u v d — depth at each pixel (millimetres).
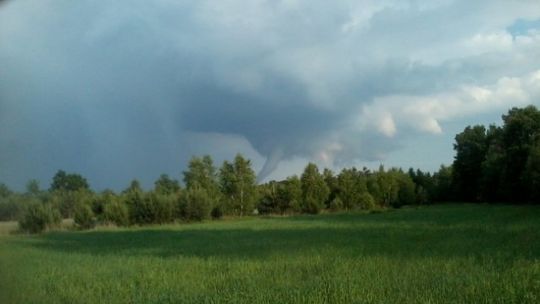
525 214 47188
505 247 21781
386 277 14867
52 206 56719
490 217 46156
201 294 13711
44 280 17031
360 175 91250
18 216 52938
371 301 12039
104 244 34250
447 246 23297
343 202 86375
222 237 36531
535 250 20266
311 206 80875
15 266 20750
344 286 13320
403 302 11820
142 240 37094
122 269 19562
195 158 75500
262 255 22750
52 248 31297
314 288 13383
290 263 19281
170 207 66938
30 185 55000
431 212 61594
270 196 82188
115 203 63688
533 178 62250
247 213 77875
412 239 28125
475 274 14703
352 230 37688
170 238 38281
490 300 11484
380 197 93250
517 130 73500
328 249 23781
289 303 12062
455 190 95812
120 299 14062
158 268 19516
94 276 17984
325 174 88500
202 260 21484
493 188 80500
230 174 77188
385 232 34281
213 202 71938
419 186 102938
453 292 12438
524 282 13023
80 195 61875
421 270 16047
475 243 24219
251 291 13523
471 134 92625
